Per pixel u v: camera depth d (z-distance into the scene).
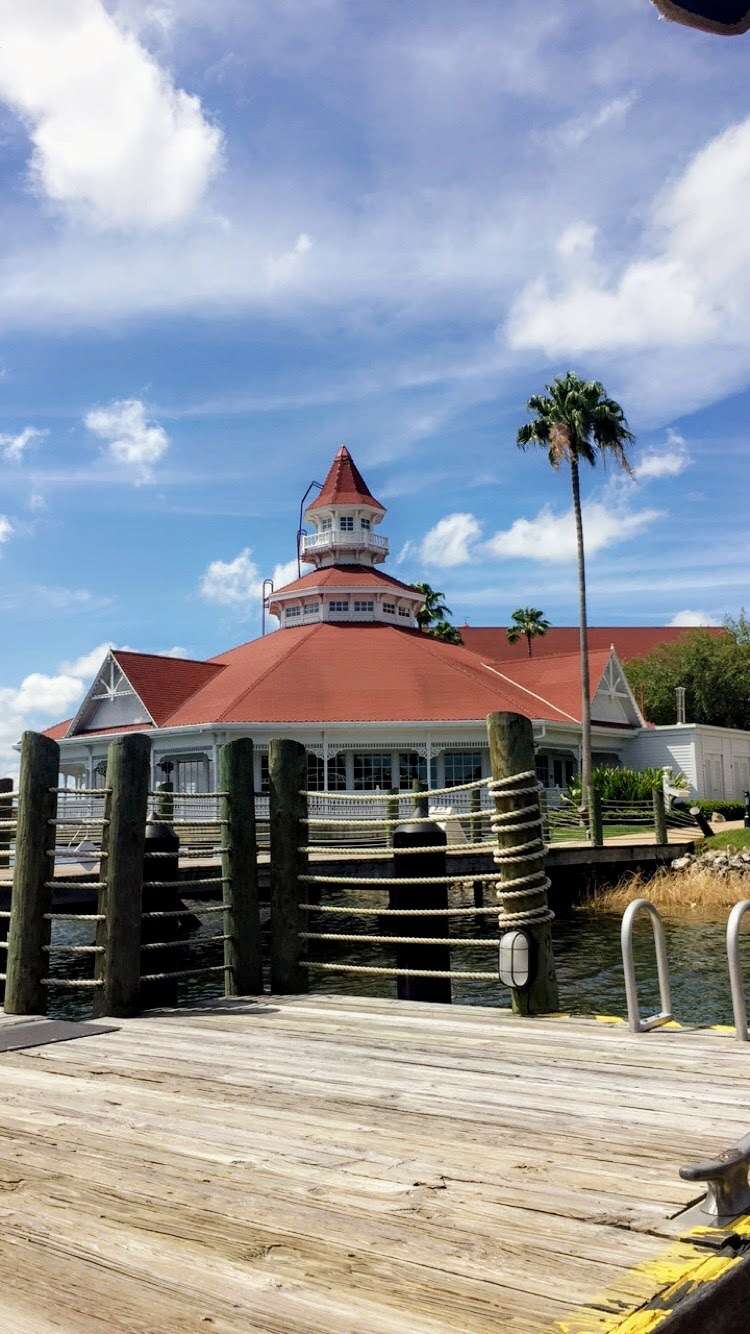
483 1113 4.34
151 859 7.81
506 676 49.47
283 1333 2.46
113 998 6.93
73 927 22.95
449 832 23.78
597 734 45.09
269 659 44.47
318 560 53.50
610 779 40.31
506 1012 6.76
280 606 51.38
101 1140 4.04
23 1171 3.67
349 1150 3.86
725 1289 2.70
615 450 43.16
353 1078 5.02
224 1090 4.84
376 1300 2.63
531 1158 3.73
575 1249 2.92
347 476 53.44
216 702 41.69
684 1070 5.03
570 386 43.28
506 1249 2.93
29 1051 5.89
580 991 14.65
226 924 7.97
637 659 67.00
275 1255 2.92
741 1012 5.67
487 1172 3.58
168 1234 3.08
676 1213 3.16
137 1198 3.38
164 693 43.97
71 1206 3.31
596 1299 2.61
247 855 7.98
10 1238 3.07
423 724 38.97
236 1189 3.45
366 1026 6.43
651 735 46.75
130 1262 2.89
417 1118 4.29
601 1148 3.83
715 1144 3.85
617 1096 4.56
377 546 52.19
